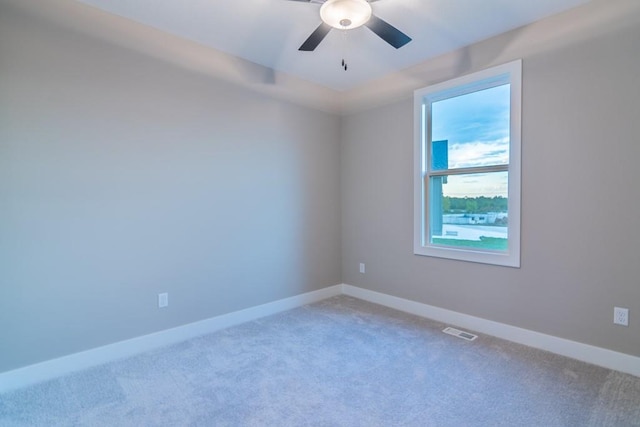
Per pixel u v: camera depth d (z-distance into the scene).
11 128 2.12
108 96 2.47
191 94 2.88
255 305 3.37
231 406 1.93
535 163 2.58
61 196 2.30
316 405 1.94
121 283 2.56
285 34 2.74
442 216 3.30
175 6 2.35
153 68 2.67
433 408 1.90
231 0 2.28
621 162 2.22
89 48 2.38
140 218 2.64
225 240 3.14
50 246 2.27
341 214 4.18
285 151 3.59
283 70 3.45
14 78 2.12
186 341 2.83
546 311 2.57
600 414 1.82
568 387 2.08
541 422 1.76
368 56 3.13
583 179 2.37
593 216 2.34
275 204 3.52
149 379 2.23
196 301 2.96
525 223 2.65
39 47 2.20
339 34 2.73
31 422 1.80
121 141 2.54
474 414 1.84
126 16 2.48
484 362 2.41
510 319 2.77
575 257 2.42
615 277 2.26
